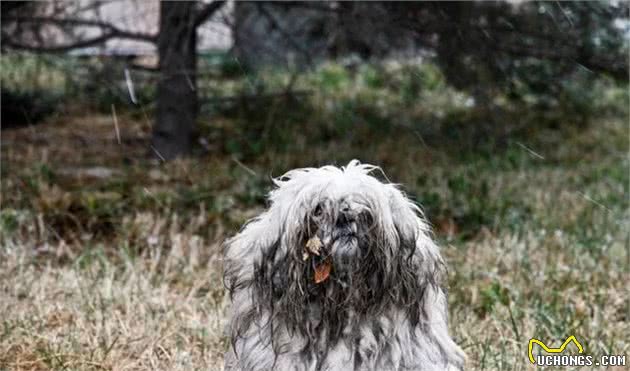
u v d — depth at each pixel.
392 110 16.70
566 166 13.99
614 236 9.88
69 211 9.92
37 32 11.86
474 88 11.73
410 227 4.52
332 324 4.56
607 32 12.05
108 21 13.62
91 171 11.89
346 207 4.34
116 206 10.05
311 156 13.16
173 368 6.31
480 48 11.12
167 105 12.84
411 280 4.59
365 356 4.62
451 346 4.89
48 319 7.20
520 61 12.77
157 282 8.12
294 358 4.66
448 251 9.19
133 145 13.71
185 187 11.05
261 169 12.20
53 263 8.71
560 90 14.14
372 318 4.57
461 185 11.58
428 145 14.49
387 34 11.15
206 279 8.12
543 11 11.39
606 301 7.92
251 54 12.72
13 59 15.30
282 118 14.62
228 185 11.29
